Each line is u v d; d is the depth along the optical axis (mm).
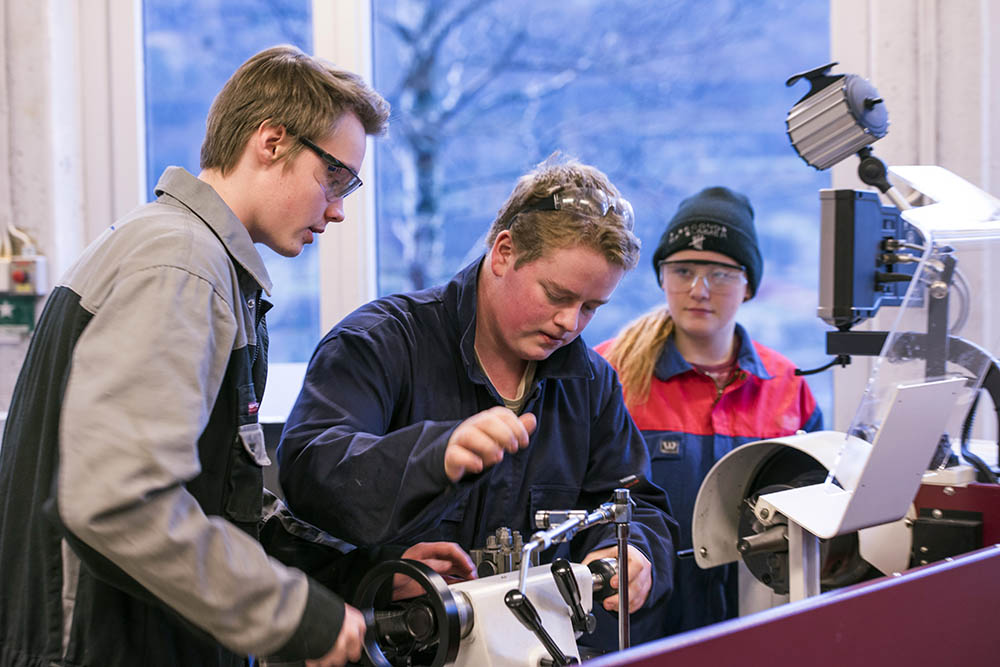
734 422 2064
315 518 1252
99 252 1062
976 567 1052
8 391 2562
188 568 921
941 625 1002
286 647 972
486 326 1472
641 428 2066
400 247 2863
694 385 2088
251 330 1149
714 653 777
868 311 1544
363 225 2719
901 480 1197
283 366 2764
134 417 911
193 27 2818
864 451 1127
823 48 2529
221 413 1104
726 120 2672
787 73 2588
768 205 2662
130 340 933
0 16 2543
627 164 2768
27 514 1078
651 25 2713
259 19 2807
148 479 901
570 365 1501
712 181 2705
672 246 2072
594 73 2773
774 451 1451
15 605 1088
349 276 2719
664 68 2715
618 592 1167
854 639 899
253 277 1141
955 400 1216
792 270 2654
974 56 2127
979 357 1250
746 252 2033
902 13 2182
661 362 2088
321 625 987
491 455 1117
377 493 1178
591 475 1582
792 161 2619
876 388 1129
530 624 1040
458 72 2848
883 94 2217
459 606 1066
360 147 1204
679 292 2041
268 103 1139
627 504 1152
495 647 1076
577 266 1286
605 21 2750
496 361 1490
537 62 2809
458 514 1436
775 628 826
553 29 2791
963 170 2154
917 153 2201
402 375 1425
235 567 951
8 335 2557
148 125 2820
